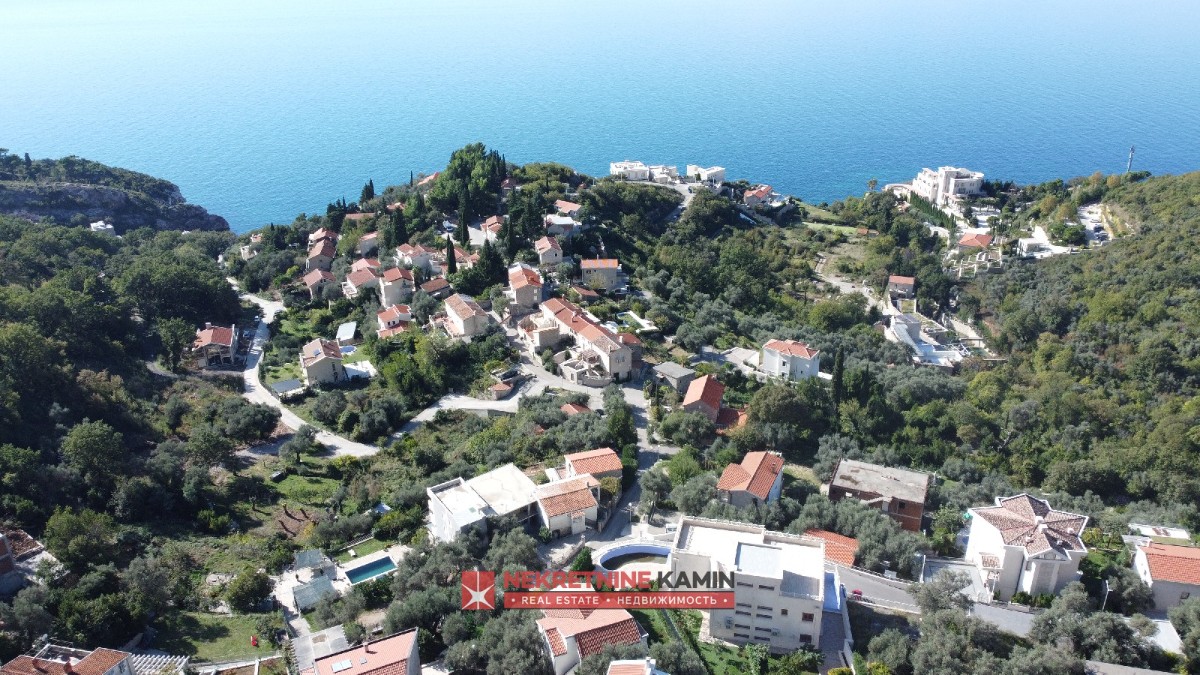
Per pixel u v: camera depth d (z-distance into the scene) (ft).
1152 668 251.80
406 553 318.04
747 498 352.28
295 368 545.85
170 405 455.63
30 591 277.03
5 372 412.36
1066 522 302.45
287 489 395.55
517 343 547.90
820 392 479.41
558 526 337.52
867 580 299.58
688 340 555.69
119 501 356.18
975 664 238.48
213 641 284.00
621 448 401.29
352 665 238.89
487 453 396.37
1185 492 395.14
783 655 261.65
